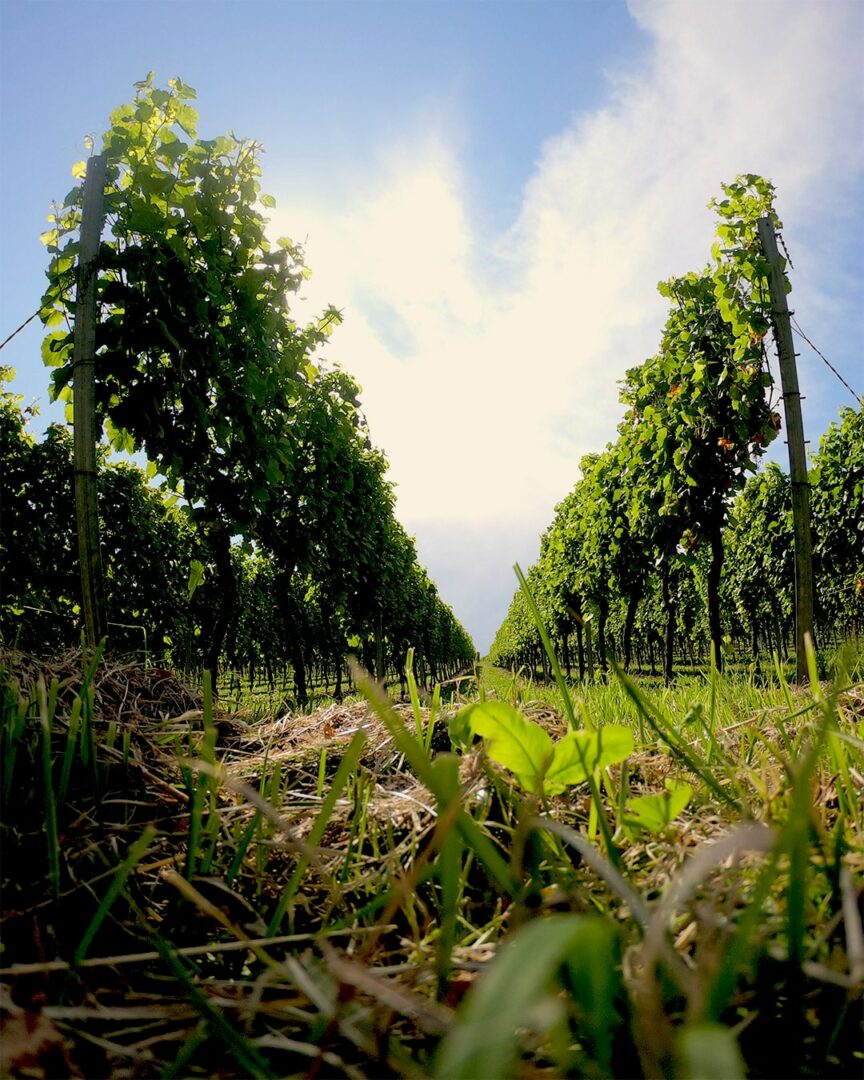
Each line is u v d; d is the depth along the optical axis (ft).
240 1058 1.99
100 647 4.54
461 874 3.43
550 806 4.33
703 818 3.69
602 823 3.03
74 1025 2.40
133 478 39.75
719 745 4.68
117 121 16.99
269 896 3.56
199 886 3.37
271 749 8.07
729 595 78.74
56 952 2.87
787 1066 2.01
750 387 24.20
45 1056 2.06
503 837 3.68
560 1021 1.79
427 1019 1.76
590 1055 1.98
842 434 48.01
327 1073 2.16
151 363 16.46
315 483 34.42
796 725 5.78
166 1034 2.24
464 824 2.40
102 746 4.48
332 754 6.05
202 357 17.20
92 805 4.05
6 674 5.68
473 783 4.06
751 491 61.41
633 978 2.03
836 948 2.19
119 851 3.68
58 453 33.06
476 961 2.67
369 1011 2.10
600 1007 1.55
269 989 2.67
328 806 3.01
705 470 28.84
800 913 1.97
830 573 51.88
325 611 50.93
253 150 18.71
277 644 82.99
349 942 3.19
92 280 14.11
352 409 41.19
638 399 35.47
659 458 31.71
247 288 18.74
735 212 19.58
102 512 37.70
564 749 2.99
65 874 3.34
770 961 2.16
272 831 4.03
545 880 3.09
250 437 19.77
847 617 52.13
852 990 1.97
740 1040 2.12
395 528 62.90
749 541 65.77
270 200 19.40
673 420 30.63
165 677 9.86
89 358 13.73
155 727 5.83
